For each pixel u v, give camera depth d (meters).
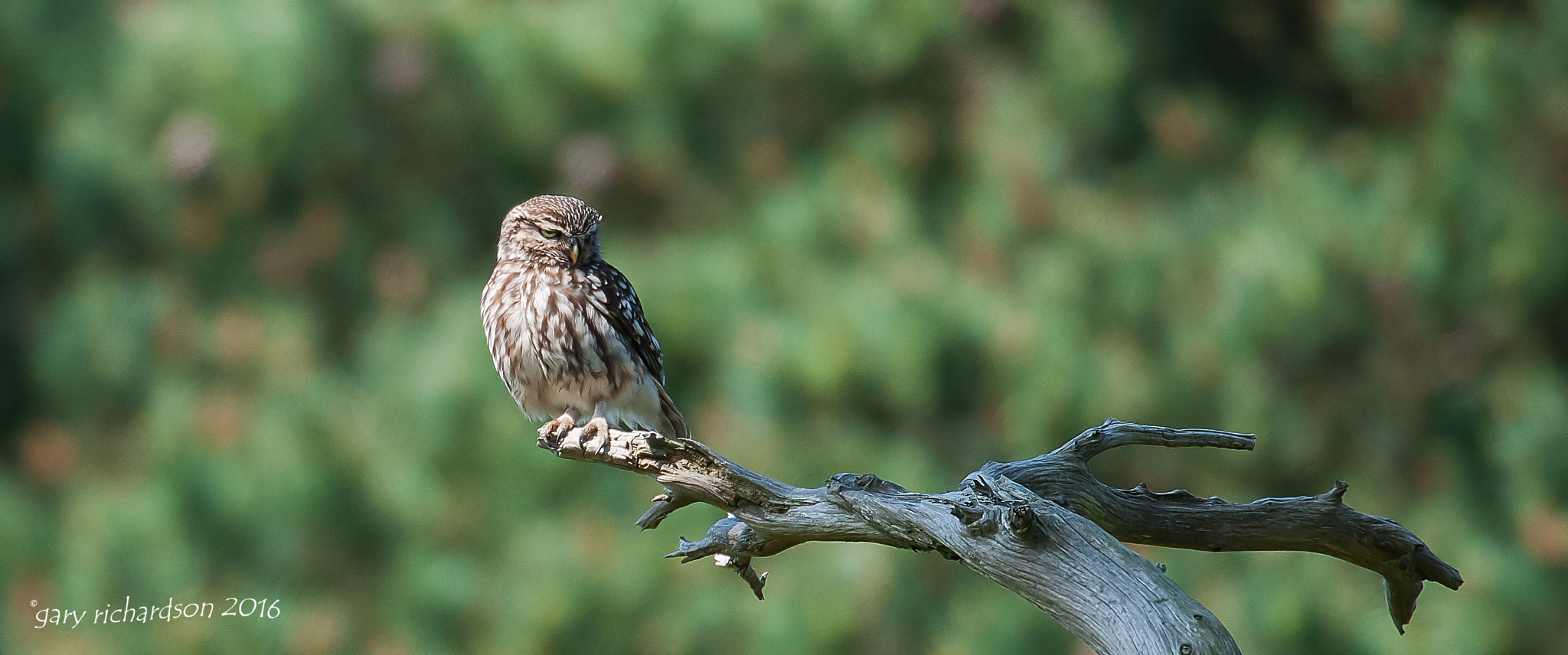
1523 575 10.77
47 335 14.51
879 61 13.63
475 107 14.37
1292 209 12.51
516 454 11.00
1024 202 12.70
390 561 11.38
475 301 12.24
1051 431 11.23
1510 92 12.74
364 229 14.73
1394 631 10.52
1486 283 12.40
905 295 11.40
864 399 11.32
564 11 14.57
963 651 10.26
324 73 14.08
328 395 12.08
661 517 5.74
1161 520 5.47
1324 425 12.23
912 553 10.75
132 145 14.53
